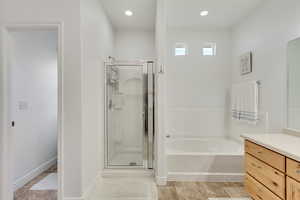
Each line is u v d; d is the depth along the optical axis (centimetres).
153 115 335
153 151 330
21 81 286
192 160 298
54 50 379
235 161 295
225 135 423
